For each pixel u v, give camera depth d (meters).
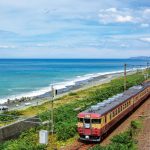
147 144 30.80
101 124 31.56
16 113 49.88
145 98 60.53
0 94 87.75
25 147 29.08
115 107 36.66
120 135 31.81
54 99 69.44
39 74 163.75
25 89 99.44
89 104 52.75
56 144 31.48
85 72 194.88
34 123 39.16
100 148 27.66
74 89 93.31
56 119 41.09
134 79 101.00
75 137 34.12
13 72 174.00
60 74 169.50
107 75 154.75
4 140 33.41
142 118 43.81
